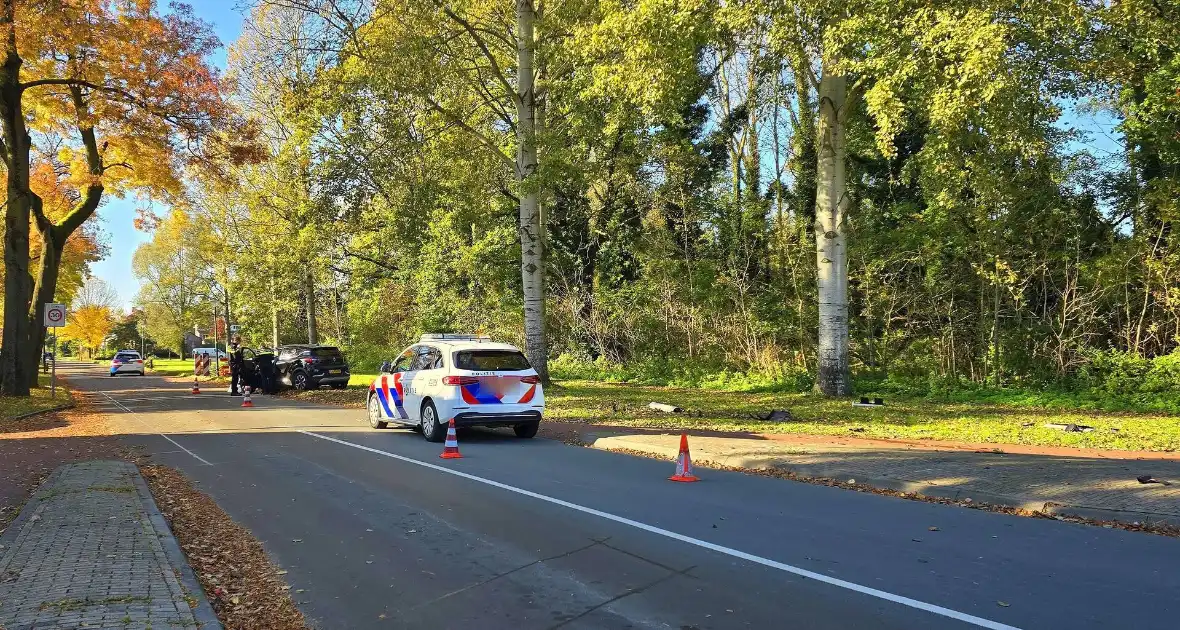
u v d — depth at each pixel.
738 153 29.28
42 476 9.19
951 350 20.62
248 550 5.87
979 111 12.34
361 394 23.05
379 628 4.25
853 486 8.41
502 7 20.20
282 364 26.44
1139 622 4.23
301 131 23.80
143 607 4.21
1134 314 18.08
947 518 6.84
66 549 5.40
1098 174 18.88
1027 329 19.08
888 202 23.58
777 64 17.22
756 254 25.59
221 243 36.03
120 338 104.19
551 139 18.36
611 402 18.03
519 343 30.16
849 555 5.62
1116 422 13.14
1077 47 13.23
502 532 6.35
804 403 17.41
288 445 12.00
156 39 19.55
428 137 20.25
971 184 18.66
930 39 11.31
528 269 20.86
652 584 4.97
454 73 19.61
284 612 4.52
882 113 12.25
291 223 31.73
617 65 15.45
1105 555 5.60
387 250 35.53
